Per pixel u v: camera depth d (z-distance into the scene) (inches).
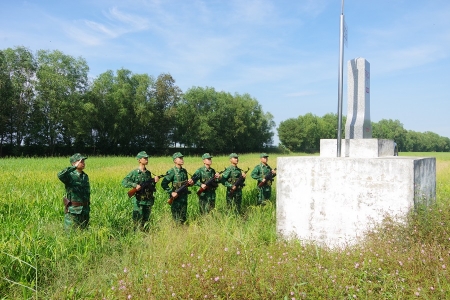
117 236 271.0
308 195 252.1
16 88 1758.1
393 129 4515.3
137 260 216.7
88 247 232.1
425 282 150.1
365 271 158.6
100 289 176.6
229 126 2819.9
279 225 261.0
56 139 2000.5
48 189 414.0
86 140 2100.1
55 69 1911.9
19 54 1841.8
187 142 2635.3
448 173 810.8
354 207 238.8
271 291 148.4
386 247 188.5
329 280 153.4
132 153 2262.6
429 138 5315.0
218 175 355.9
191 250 213.6
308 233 251.4
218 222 297.1
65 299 173.9
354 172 239.1
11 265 198.1
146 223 294.4
